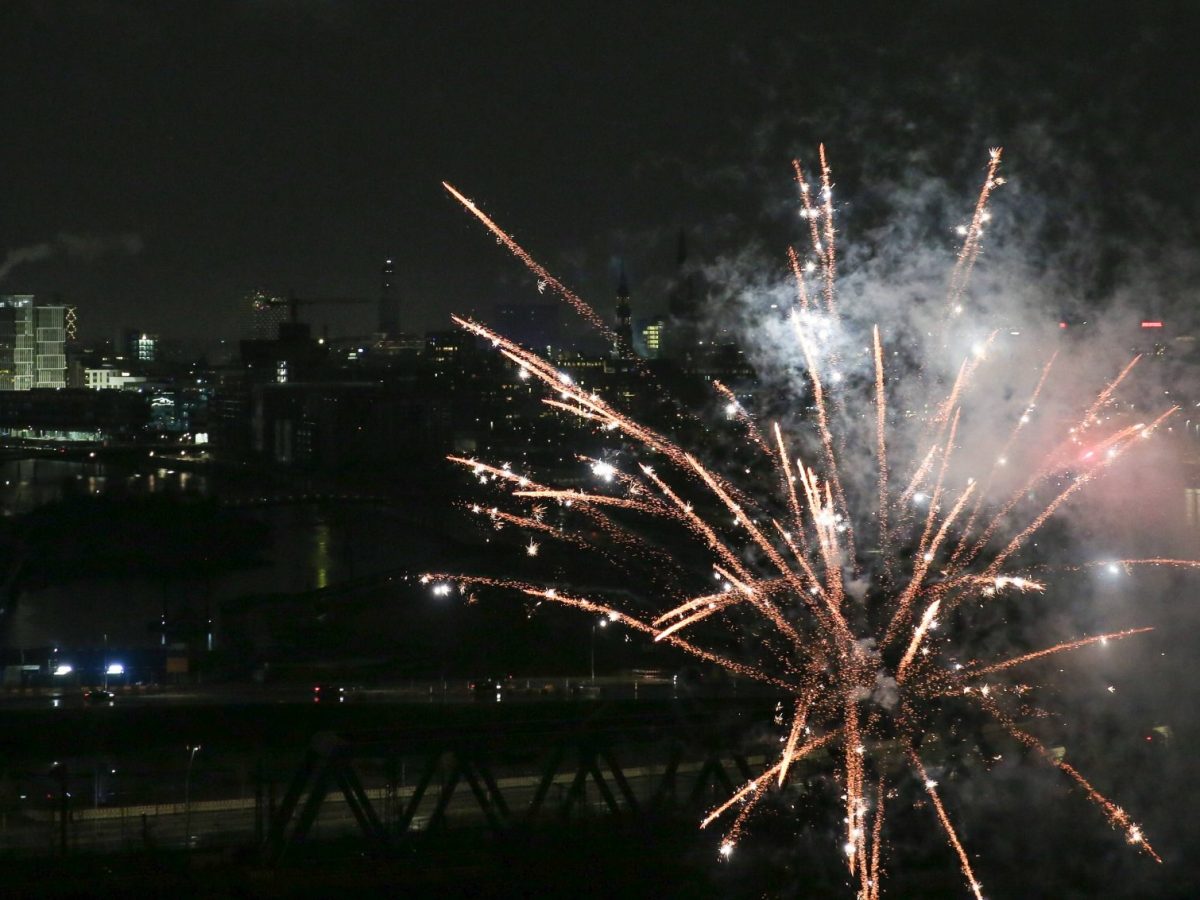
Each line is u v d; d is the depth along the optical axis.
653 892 68.31
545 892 67.19
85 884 71.31
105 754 117.75
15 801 99.50
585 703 111.00
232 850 75.81
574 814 80.31
